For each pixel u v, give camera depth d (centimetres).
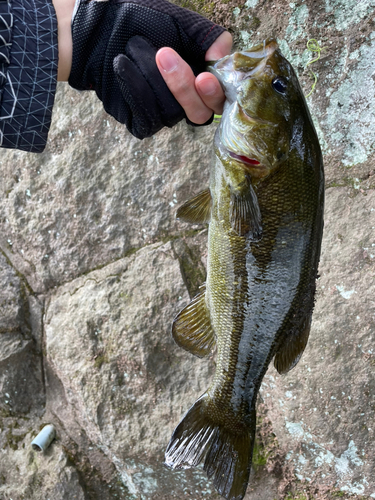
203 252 67
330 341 56
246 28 61
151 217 69
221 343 40
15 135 37
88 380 67
